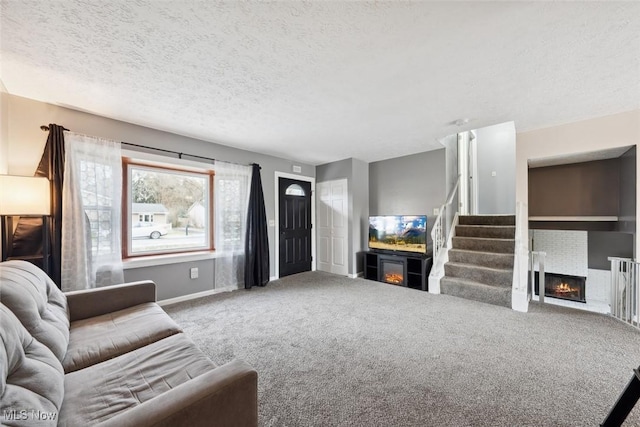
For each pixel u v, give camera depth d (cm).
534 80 218
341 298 359
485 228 432
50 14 144
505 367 192
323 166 548
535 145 340
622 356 205
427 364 197
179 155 355
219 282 389
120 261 296
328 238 539
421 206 466
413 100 256
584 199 388
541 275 352
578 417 145
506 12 145
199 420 86
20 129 247
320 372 188
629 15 145
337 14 146
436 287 380
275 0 136
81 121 280
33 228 246
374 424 141
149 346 147
